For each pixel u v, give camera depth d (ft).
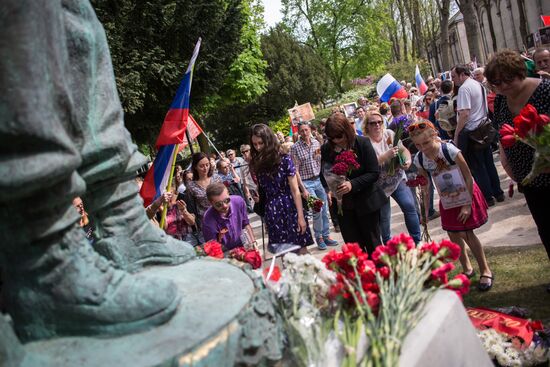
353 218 13.91
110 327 4.89
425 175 14.53
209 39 50.14
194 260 6.95
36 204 4.65
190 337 4.75
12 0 4.33
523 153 10.98
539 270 13.73
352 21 147.84
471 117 20.57
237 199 15.06
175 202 18.08
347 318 5.91
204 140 70.33
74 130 5.23
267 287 6.20
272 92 106.42
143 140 50.85
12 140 4.34
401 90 34.91
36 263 4.82
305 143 22.82
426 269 6.76
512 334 9.26
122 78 41.24
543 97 10.52
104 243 6.27
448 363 5.87
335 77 155.53
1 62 4.29
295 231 15.35
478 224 13.53
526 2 129.90
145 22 44.37
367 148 13.46
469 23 73.10
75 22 5.66
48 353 4.75
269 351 5.13
